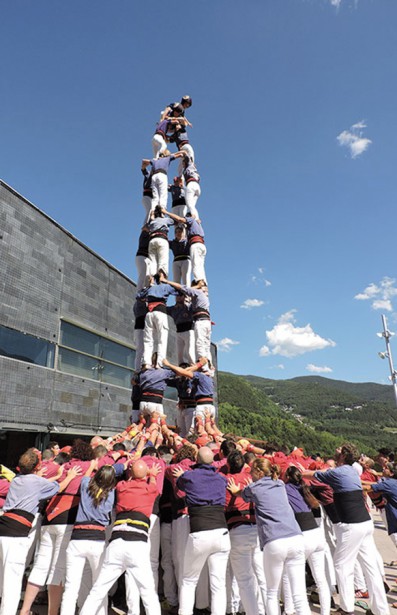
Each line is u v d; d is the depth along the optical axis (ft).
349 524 14.80
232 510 14.17
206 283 26.14
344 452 17.04
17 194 38.11
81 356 45.93
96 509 12.91
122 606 17.13
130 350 56.39
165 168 27.73
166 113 31.73
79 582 12.37
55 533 14.15
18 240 37.93
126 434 21.97
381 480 18.22
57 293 42.57
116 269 53.98
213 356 89.81
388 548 30.42
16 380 36.01
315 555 15.19
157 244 24.99
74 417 43.01
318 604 17.80
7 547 12.66
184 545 14.76
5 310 35.78
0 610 12.16
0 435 34.94
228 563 16.16
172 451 21.44
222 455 17.13
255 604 13.09
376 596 14.35
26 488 13.44
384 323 61.36
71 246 45.60
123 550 11.79
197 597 16.47
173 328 67.56
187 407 25.53
